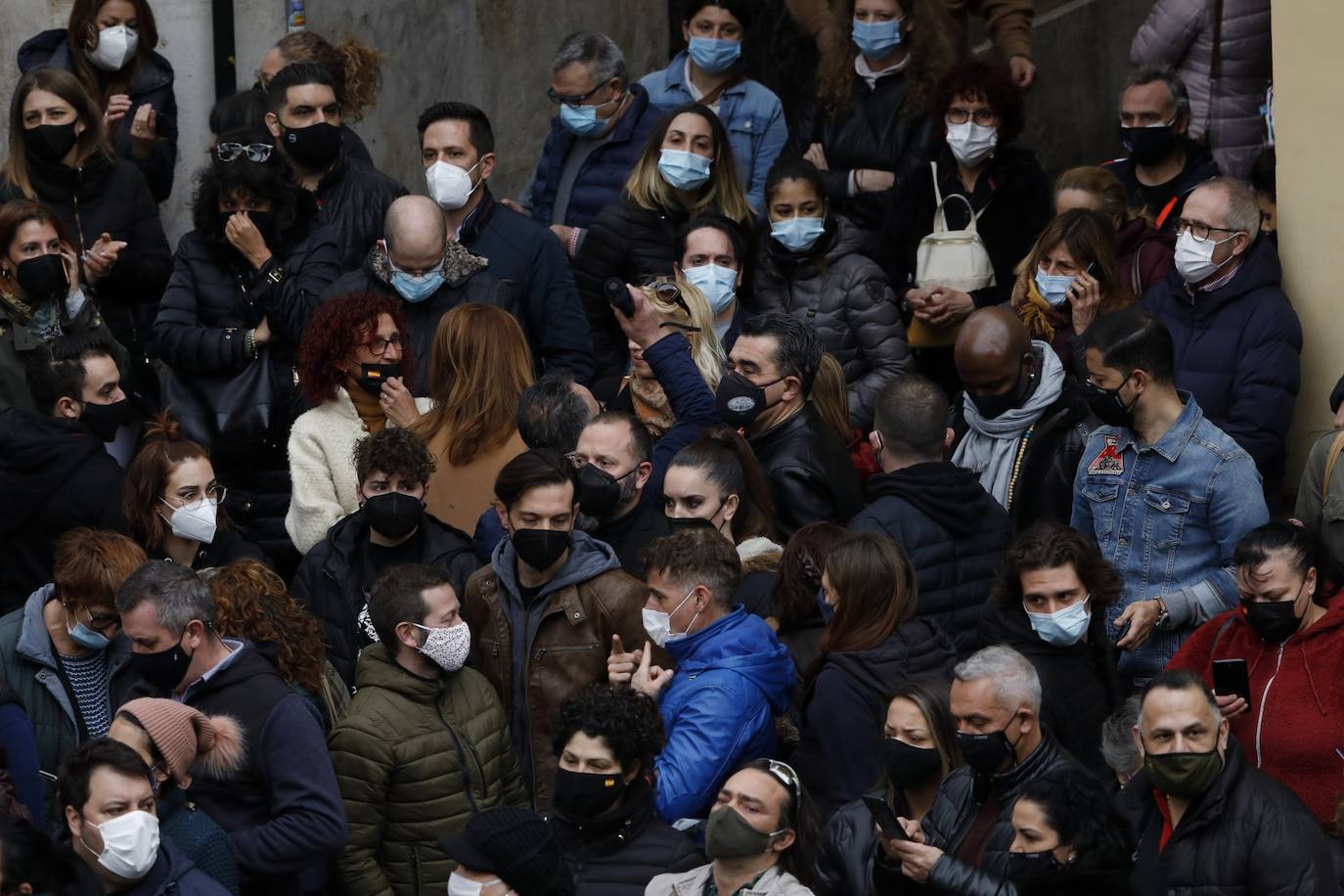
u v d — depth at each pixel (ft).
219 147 87.30
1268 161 86.38
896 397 73.05
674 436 75.87
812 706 63.93
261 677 63.46
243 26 112.37
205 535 73.72
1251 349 78.48
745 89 102.22
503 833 53.67
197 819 60.54
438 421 76.59
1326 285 80.69
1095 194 86.94
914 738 60.18
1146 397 72.08
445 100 117.70
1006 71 91.61
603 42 97.55
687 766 62.85
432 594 64.80
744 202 92.38
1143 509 72.49
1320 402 80.79
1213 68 95.40
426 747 64.69
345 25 114.32
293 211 87.81
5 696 65.77
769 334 75.20
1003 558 71.56
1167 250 85.71
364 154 99.71
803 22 110.83
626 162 98.53
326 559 71.97
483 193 89.20
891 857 57.31
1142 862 59.00
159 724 60.08
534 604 68.03
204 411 85.51
